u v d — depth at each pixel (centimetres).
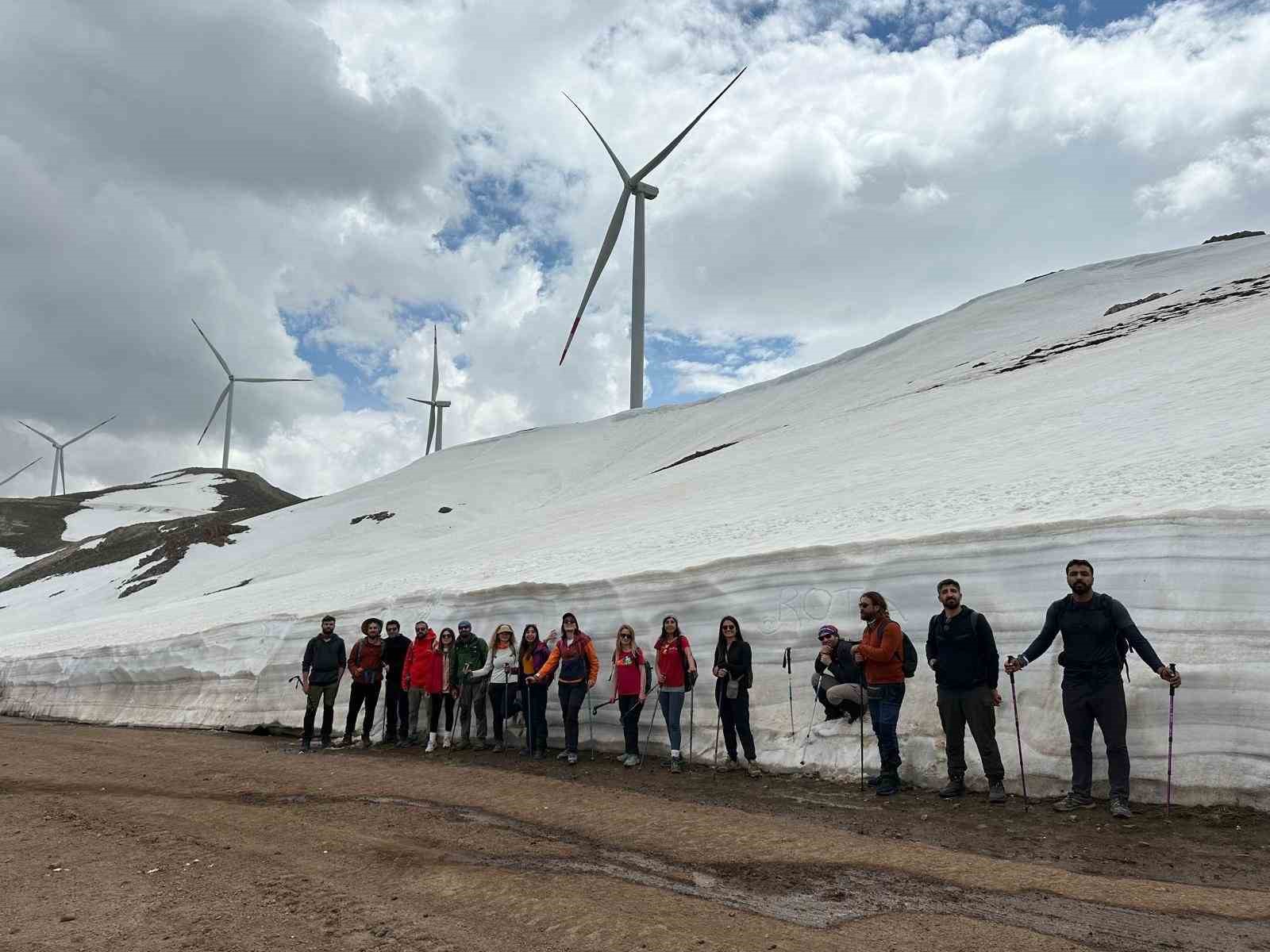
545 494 7600
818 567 1255
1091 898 590
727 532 2048
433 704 1398
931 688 1055
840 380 6938
